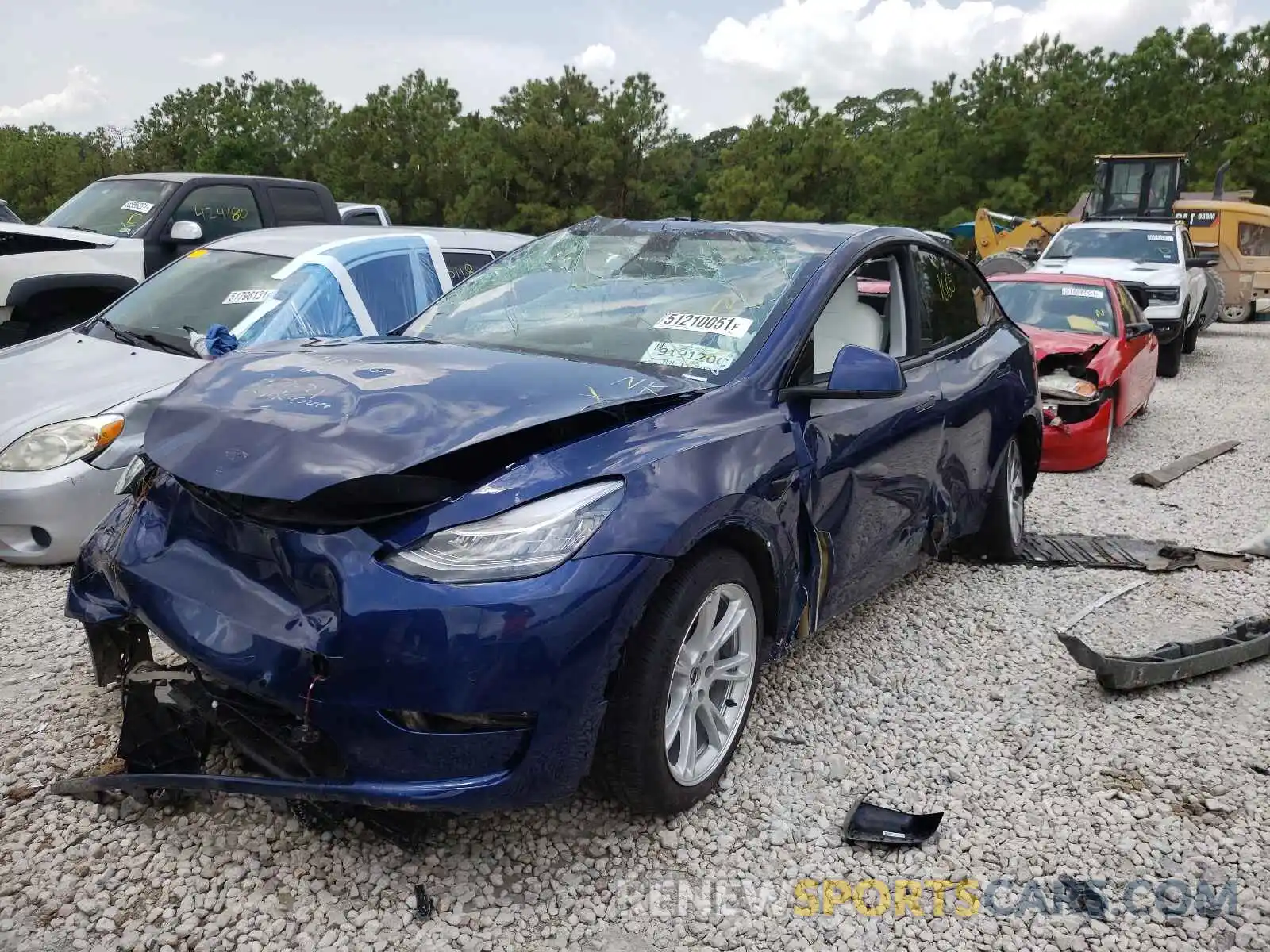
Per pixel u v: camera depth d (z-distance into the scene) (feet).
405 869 8.57
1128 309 29.04
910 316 13.41
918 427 12.59
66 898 8.09
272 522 8.04
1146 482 23.47
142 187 28.27
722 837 9.27
